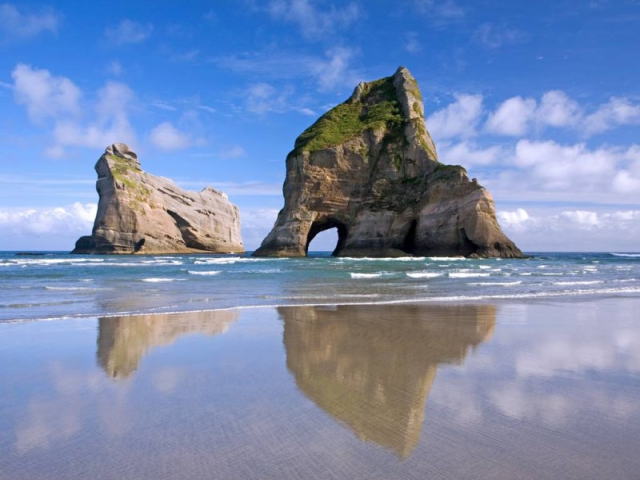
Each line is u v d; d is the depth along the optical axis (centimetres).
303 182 7194
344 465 324
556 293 1808
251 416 424
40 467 322
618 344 798
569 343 803
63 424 404
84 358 669
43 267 3656
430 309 1282
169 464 326
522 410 443
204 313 1164
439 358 680
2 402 465
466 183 6575
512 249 6625
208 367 620
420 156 7325
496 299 1573
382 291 1853
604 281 2531
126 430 389
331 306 1338
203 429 392
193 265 4166
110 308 1263
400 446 356
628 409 449
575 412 439
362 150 7531
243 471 315
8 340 800
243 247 12156
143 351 721
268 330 920
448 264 4616
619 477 310
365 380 556
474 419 418
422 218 6881
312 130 8106
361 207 7312
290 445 358
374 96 8631
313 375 579
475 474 312
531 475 311
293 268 3706
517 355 706
